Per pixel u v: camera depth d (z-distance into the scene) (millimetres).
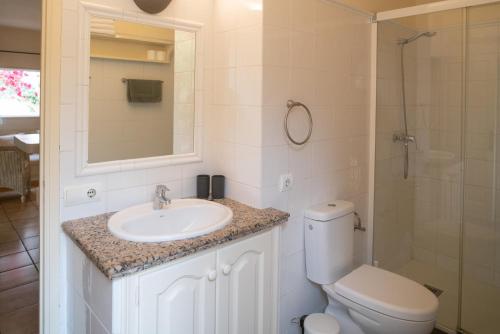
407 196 2781
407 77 2641
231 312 1539
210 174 2023
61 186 1518
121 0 1604
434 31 2531
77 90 1524
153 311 1259
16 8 4223
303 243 2025
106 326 1232
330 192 2180
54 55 1451
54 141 1479
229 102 1878
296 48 1854
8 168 4535
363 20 2291
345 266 2068
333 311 2037
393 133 2605
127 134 1704
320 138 2068
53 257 1534
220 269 1458
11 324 2150
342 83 2176
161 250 1260
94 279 1303
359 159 2395
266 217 1652
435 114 2664
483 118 2449
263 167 1758
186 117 1907
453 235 2637
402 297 1727
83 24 1515
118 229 1396
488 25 2314
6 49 5621
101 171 1612
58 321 1587
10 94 6066
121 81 1665
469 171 2537
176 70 1845
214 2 1911
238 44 1797
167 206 1691
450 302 2426
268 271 1700
